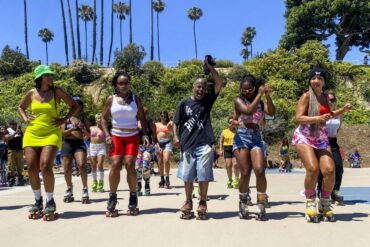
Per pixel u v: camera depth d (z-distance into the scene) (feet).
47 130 21.63
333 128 25.53
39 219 21.58
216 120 101.04
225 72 141.69
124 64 146.30
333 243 15.72
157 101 128.47
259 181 20.24
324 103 20.40
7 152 46.32
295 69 125.70
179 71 140.26
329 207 20.12
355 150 82.84
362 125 103.50
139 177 32.14
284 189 36.04
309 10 175.42
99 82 147.13
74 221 20.77
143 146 32.63
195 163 21.01
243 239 16.47
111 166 21.97
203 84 21.31
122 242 16.20
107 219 21.21
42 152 21.27
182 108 21.53
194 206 25.44
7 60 164.45
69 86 138.72
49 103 21.74
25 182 47.34
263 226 18.99
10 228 19.30
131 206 22.36
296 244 15.60
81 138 28.40
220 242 16.01
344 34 182.19
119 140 22.24
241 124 20.85
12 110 127.75
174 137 21.61
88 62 157.69
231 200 28.60
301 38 181.27
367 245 15.40
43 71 21.57
